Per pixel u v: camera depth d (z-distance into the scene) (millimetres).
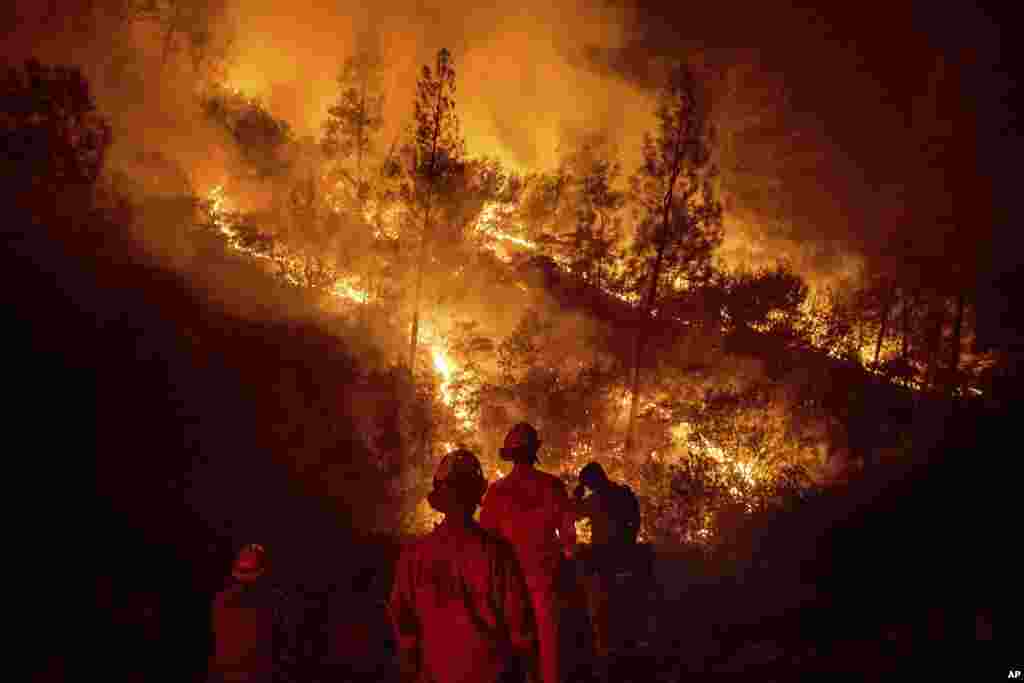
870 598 11570
